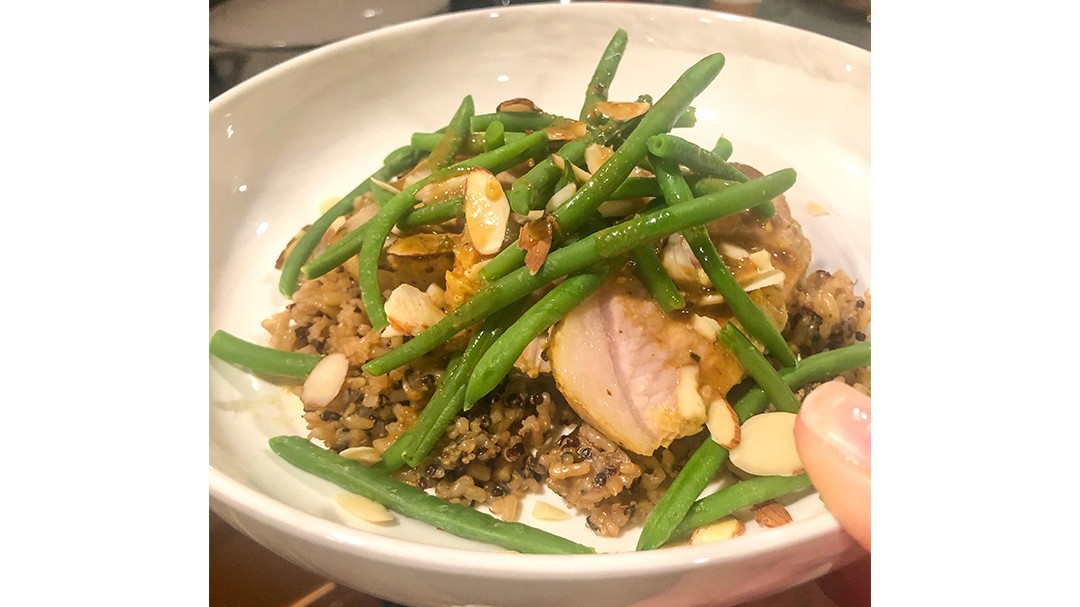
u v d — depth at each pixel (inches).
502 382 8.2
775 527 6.3
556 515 7.6
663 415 7.4
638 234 7.1
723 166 7.9
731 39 11.8
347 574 6.4
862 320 8.9
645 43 12.2
